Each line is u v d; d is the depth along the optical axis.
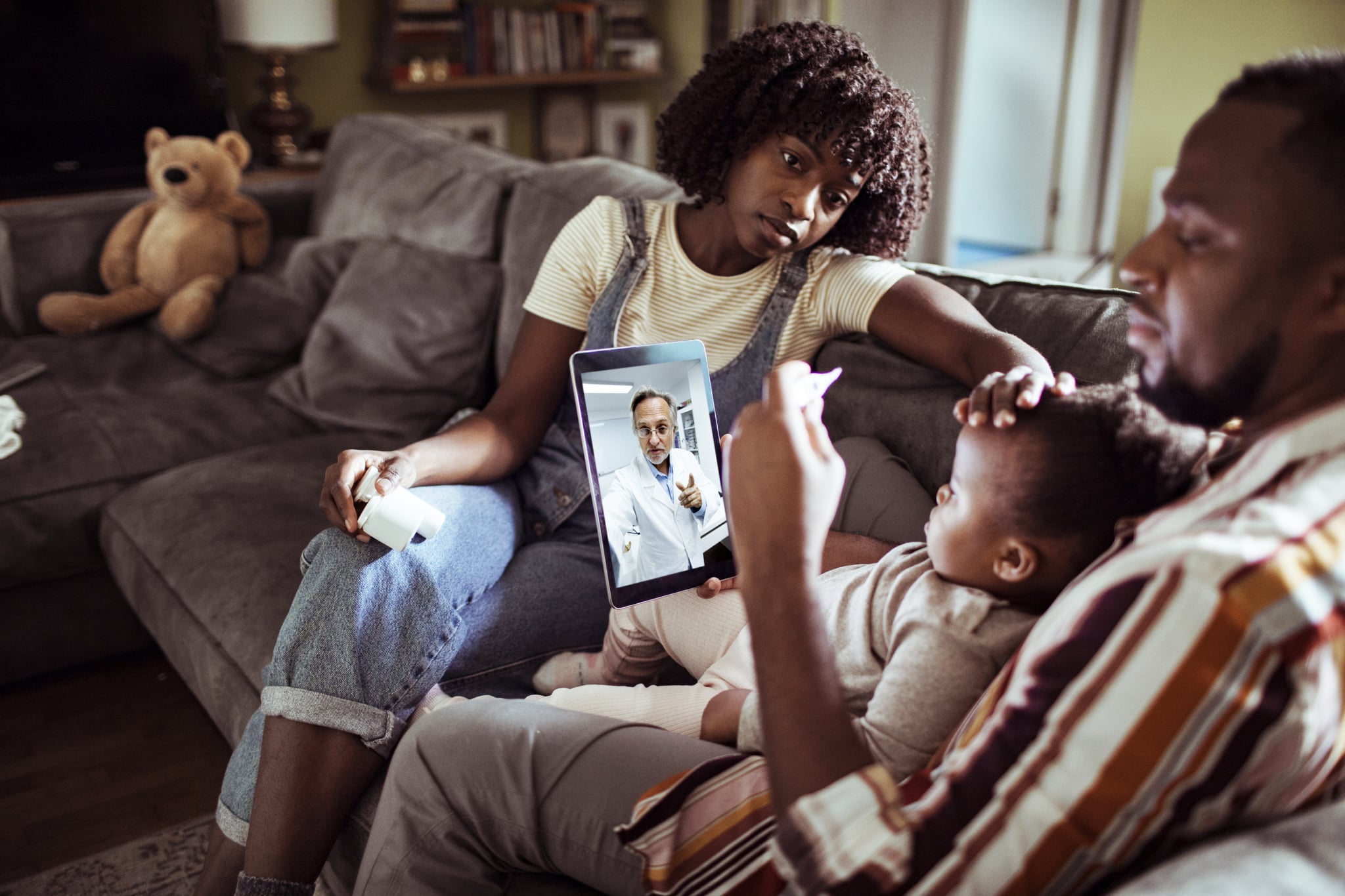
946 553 0.76
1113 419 0.68
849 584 0.89
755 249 1.22
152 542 1.55
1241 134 0.55
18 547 1.66
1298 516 0.52
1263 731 0.49
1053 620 0.59
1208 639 0.49
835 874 0.57
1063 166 4.87
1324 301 0.54
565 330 1.32
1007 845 0.53
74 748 1.66
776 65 1.15
